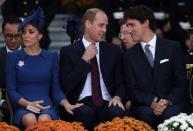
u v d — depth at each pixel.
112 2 27.06
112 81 20.50
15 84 19.89
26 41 19.77
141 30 20.23
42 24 19.88
